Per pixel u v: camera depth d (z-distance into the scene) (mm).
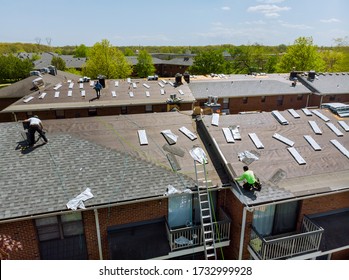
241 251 11812
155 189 11148
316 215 12508
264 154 13016
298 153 13250
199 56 69688
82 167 11750
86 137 13609
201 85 36156
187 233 11531
